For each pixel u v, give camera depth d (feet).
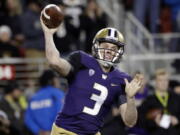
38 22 119.75
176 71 125.59
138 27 127.85
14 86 99.81
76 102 62.08
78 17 121.70
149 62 124.67
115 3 130.11
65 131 62.13
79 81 62.18
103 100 62.59
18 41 118.01
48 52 59.26
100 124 63.10
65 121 62.34
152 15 131.75
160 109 95.09
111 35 62.34
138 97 100.27
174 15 133.80
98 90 62.34
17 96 100.12
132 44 127.65
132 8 130.82
